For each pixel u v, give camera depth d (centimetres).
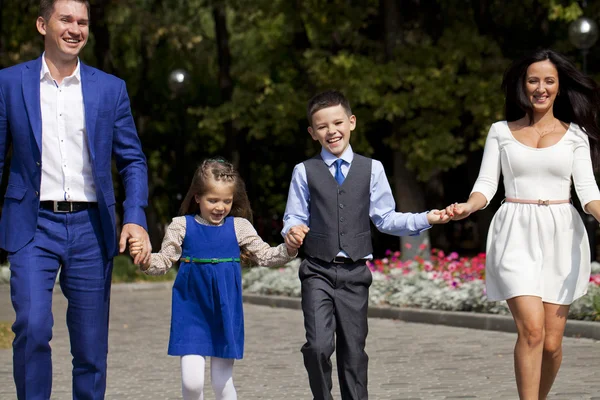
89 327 678
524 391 708
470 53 2631
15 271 664
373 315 1742
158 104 3812
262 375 1112
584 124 735
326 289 722
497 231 734
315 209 729
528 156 727
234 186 705
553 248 722
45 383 663
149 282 2641
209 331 695
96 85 679
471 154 3095
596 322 1344
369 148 2741
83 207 674
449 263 1958
